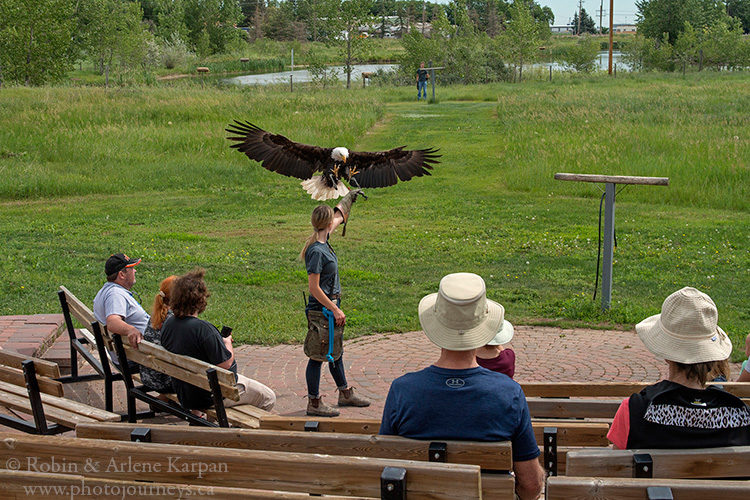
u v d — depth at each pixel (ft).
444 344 10.44
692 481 8.84
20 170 66.69
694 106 106.52
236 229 51.37
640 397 10.76
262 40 402.31
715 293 35.42
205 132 85.71
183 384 17.24
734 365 25.67
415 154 22.06
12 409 17.12
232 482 10.16
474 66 204.23
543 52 307.58
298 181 69.46
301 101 112.98
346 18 189.16
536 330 30.35
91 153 74.74
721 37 229.45
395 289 36.42
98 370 20.75
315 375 20.67
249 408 18.21
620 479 8.95
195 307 17.35
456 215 55.57
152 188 66.85
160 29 300.40
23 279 35.88
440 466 9.28
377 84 199.41
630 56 243.40
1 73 158.20
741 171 60.90
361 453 10.89
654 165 63.77
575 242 46.39
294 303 33.37
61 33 163.84
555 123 92.53
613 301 33.88
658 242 45.73
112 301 19.26
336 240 47.88
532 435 10.66
